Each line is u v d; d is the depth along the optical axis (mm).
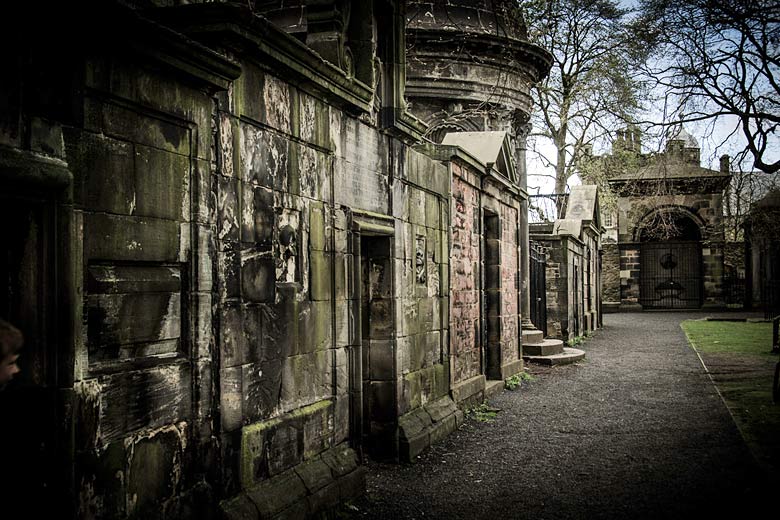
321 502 6262
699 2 14156
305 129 6594
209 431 5020
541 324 21688
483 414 11453
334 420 6992
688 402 12422
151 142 4555
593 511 6734
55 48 3803
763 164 14531
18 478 3678
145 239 4492
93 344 4113
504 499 7137
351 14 8023
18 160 3506
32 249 3785
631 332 28109
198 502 4898
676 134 16172
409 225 9359
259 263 5793
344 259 7316
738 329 27750
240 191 5508
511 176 14805
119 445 4223
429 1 20594
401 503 7004
